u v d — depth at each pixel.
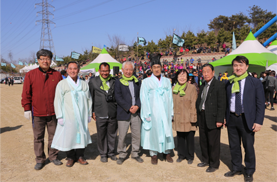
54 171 3.45
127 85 3.70
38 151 3.54
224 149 4.43
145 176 3.26
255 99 3.00
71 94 3.49
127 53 51.72
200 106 3.53
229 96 3.18
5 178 3.20
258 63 10.30
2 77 47.56
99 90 3.75
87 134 3.69
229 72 14.39
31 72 3.47
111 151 3.97
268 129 5.85
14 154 4.16
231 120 3.18
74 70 3.54
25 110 3.42
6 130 6.00
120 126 3.74
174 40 25.17
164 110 3.63
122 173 3.37
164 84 3.71
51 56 3.56
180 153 3.87
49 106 3.54
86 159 3.99
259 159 3.83
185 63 29.22
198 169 3.52
